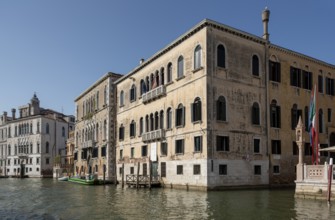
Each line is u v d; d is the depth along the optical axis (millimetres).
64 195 28344
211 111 26562
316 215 15227
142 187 31703
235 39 28547
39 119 77875
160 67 33438
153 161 33406
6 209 20266
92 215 16922
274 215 15492
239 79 28359
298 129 21203
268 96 29938
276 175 29438
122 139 41312
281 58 31531
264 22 30828
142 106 36625
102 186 37594
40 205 21844
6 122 86562
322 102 34531
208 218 15102
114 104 44188
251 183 27766
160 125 32781
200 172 26484
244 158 27703
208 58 26859
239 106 28109
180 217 15523
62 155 77688
